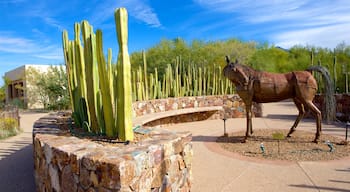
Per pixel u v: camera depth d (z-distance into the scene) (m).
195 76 9.95
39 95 19.00
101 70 2.85
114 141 2.64
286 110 11.28
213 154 4.61
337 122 7.45
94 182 1.98
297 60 20.00
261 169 3.72
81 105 3.46
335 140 5.18
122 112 2.63
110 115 2.87
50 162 2.54
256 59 19.06
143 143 2.47
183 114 8.48
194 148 5.09
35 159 3.16
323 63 14.51
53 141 2.70
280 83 5.04
